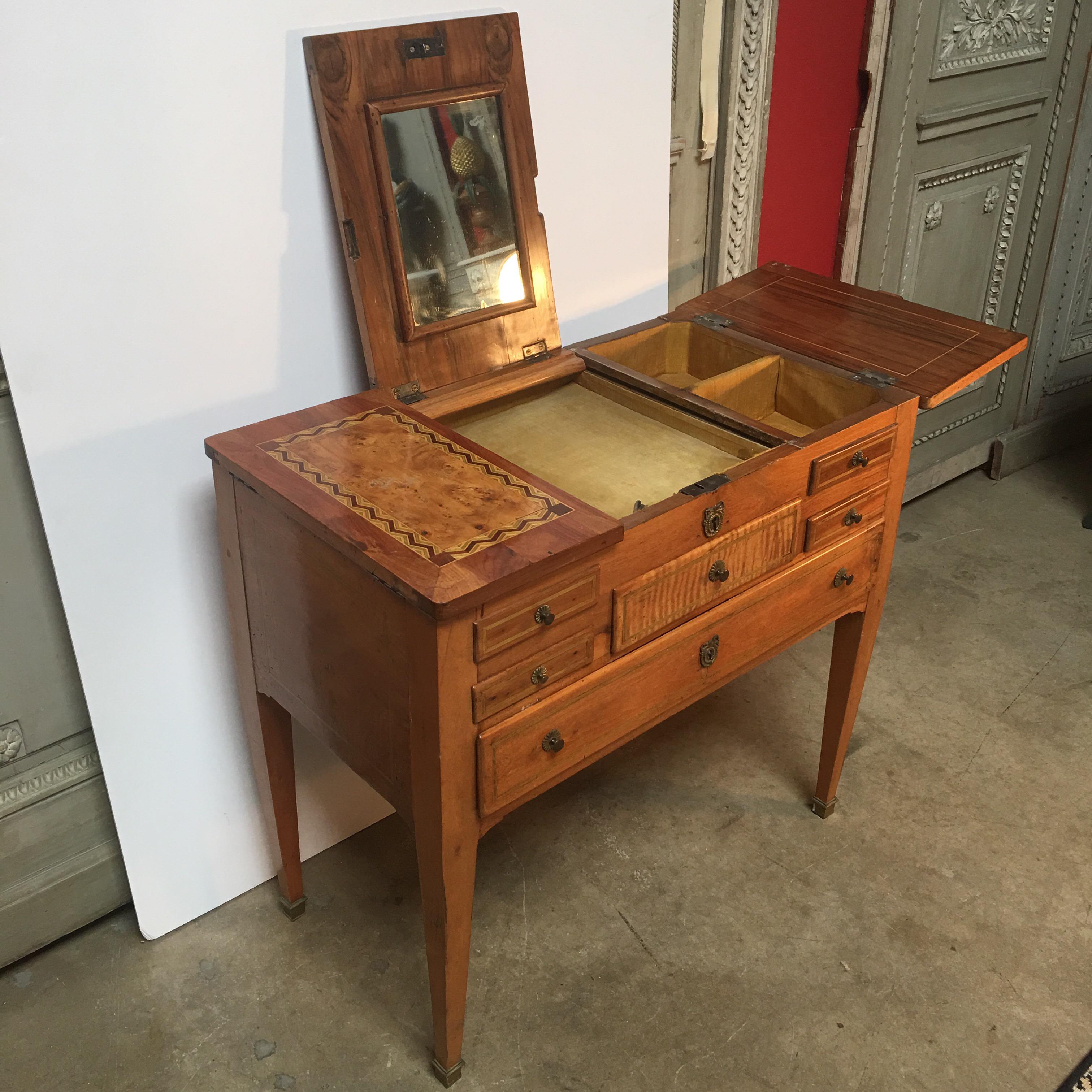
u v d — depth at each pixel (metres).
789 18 2.71
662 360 2.15
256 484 1.53
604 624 1.55
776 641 1.89
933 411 3.34
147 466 1.71
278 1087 1.76
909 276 3.11
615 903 2.10
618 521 1.45
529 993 1.92
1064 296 3.56
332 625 1.53
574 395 1.96
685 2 2.33
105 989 1.92
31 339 1.54
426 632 1.33
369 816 2.27
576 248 2.15
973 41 2.87
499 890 2.13
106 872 1.98
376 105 1.67
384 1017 1.88
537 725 1.52
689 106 2.47
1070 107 3.21
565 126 2.03
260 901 2.11
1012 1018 1.89
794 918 2.08
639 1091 1.76
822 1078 1.78
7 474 1.62
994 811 2.34
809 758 2.48
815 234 2.95
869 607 2.07
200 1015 1.88
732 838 2.26
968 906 2.11
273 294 1.75
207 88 1.57
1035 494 3.58
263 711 1.84
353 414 1.70
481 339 1.88
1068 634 2.90
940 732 2.56
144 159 1.55
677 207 2.59
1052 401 3.76
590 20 1.98
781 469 1.69
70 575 1.69
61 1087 1.76
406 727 1.47
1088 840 2.27
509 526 1.43
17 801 1.82
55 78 1.45
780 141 2.88
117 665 1.79
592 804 2.34
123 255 1.58
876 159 2.80
